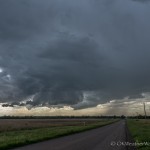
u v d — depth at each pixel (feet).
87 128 225.56
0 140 103.86
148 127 254.06
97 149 81.71
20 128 223.71
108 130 204.03
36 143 98.58
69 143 99.66
